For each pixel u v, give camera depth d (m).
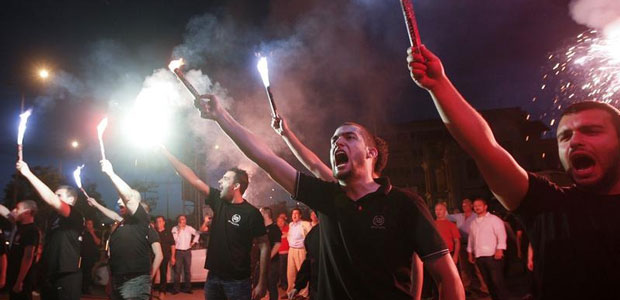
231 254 4.87
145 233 5.90
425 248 2.39
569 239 1.70
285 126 3.35
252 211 4.99
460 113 1.63
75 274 5.91
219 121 2.76
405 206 2.45
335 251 2.46
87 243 12.10
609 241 1.65
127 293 5.73
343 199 2.52
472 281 11.65
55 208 5.80
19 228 6.78
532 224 1.81
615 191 1.73
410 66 1.62
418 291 2.66
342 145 2.58
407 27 1.63
